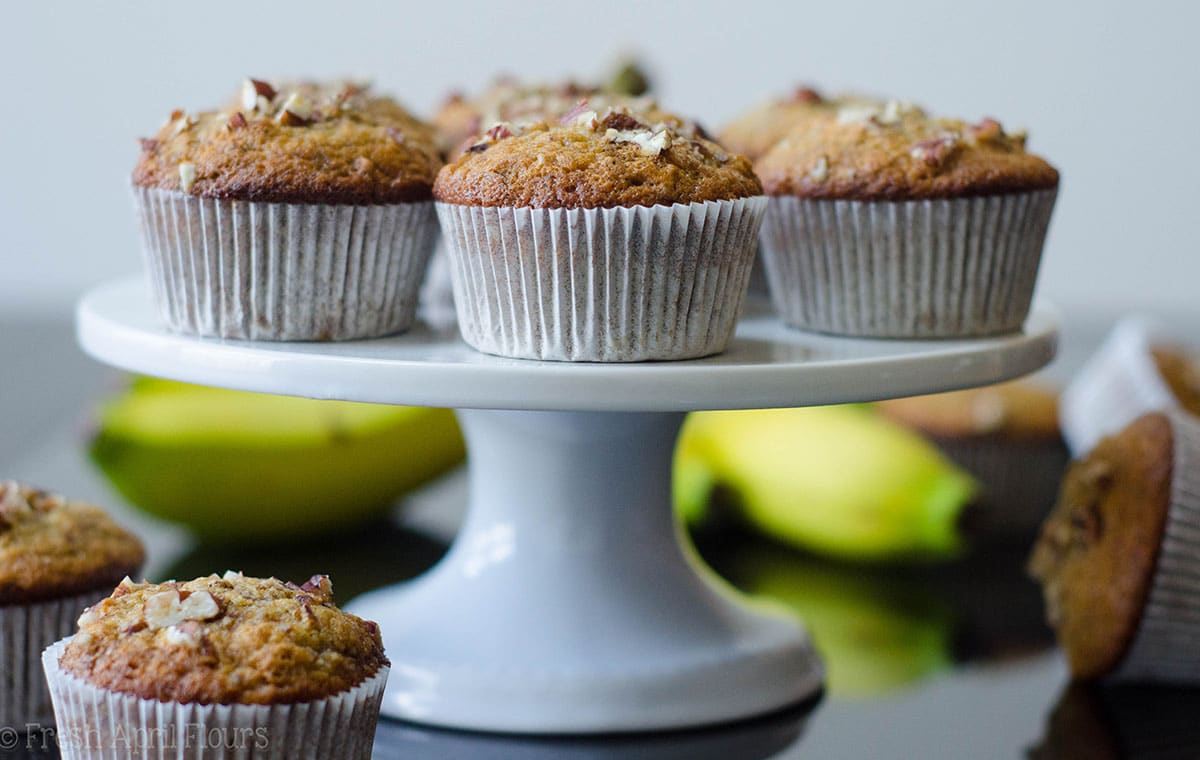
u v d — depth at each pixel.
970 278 0.59
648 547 0.60
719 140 0.68
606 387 0.52
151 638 0.50
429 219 0.59
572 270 0.55
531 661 0.58
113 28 1.16
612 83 0.68
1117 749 0.58
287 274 0.57
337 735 0.50
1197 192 1.21
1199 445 0.60
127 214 1.20
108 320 0.58
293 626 0.50
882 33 1.18
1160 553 0.59
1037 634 0.66
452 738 0.58
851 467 0.72
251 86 0.59
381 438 0.70
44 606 0.57
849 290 0.60
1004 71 1.19
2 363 1.07
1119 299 1.25
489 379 0.53
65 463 0.81
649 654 0.59
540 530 0.60
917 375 0.55
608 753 0.57
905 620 0.67
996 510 0.74
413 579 0.68
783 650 0.60
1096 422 0.72
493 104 0.66
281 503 0.70
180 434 0.68
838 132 0.61
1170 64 1.18
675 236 0.54
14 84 1.17
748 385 0.53
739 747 0.58
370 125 0.60
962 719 0.60
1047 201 0.60
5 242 1.21
